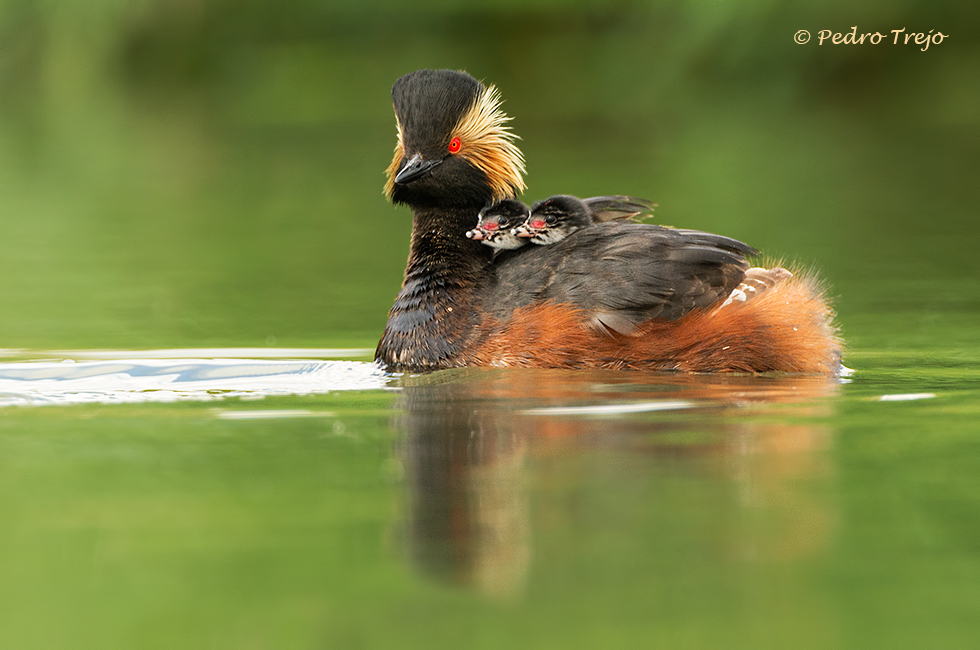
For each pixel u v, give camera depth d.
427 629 6.29
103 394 11.73
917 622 6.34
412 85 14.58
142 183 31.02
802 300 12.76
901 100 42.53
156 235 24.30
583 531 7.53
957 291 17.33
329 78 48.03
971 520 7.70
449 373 12.75
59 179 31.33
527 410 10.61
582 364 12.87
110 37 50.09
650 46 45.38
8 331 15.55
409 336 13.57
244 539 7.48
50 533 7.62
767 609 6.50
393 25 51.47
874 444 9.40
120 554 7.27
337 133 38.78
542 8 48.53
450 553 7.22
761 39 43.69
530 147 34.78
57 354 14.04
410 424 10.20
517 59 48.03
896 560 7.11
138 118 43.25
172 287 19.09
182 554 7.28
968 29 43.34
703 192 26.67
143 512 7.96
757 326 12.44
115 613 6.50
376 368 13.32
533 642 6.12
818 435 9.68
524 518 7.77
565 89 45.47
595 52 46.91
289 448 9.49
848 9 43.28
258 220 26.25
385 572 6.98
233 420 10.48
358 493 8.31
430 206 14.36
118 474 8.84
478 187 14.48
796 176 29.09
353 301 17.97
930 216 24.02
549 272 13.22
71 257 21.78
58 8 49.28
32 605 6.58
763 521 7.70
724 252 12.67
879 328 14.95
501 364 13.09
